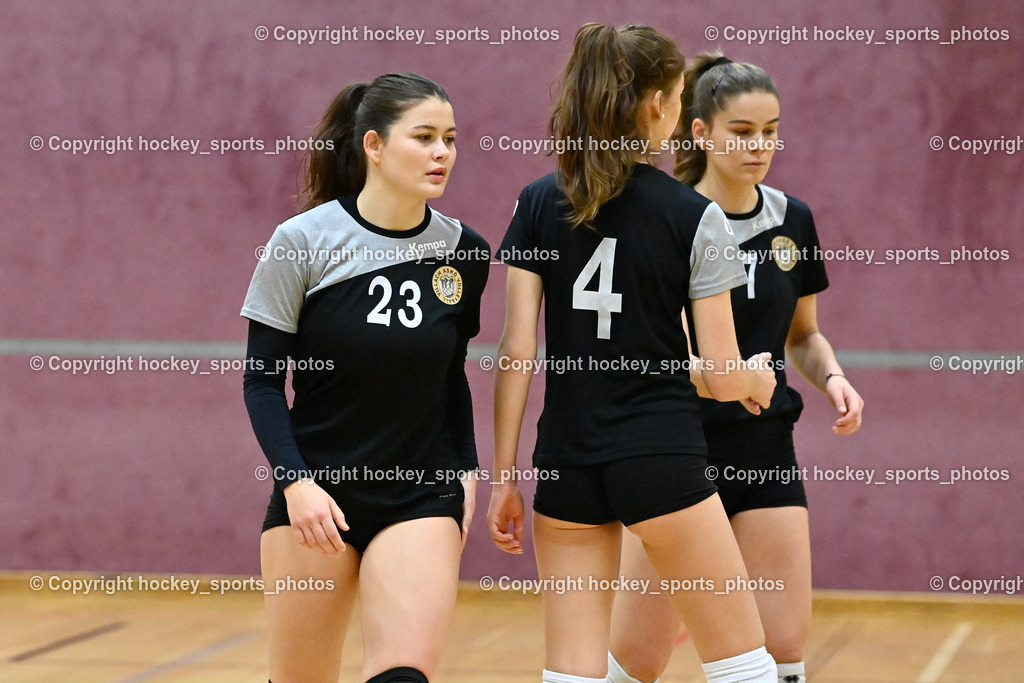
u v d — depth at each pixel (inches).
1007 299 743.1
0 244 818.2
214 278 800.9
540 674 565.6
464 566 772.0
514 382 326.6
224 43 789.9
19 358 818.2
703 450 304.3
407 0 773.9
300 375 320.5
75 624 691.4
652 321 305.0
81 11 799.7
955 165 743.1
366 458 313.4
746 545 381.1
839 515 757.3
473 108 770.8
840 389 408.5
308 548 297.3
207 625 687.1
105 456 811.4
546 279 324.2
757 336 394.0
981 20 735.1
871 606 738.2
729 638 302.8
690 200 304.7
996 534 743.7
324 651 323.0
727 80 387.9
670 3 753.0
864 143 750.5
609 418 302.7
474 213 775.1
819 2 746.8
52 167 810.2
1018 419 743.1
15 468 819.4
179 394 806.5
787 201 415.2
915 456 751.7
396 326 312.3
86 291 812.0
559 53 761.6
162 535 806.5
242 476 800.9
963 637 664.4
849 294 757.9
